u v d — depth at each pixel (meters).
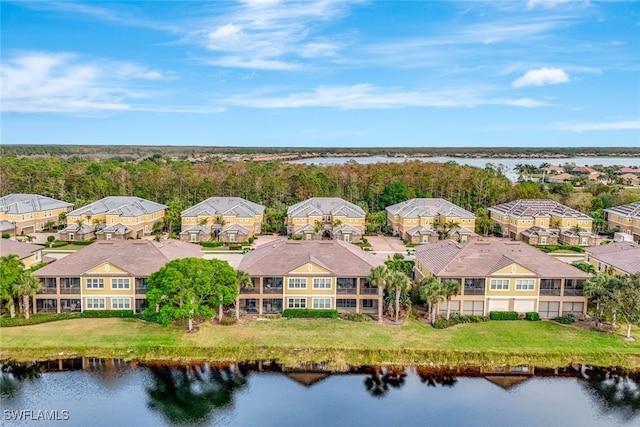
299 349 52.41
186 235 104.75
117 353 51.22
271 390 45.72
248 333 55.47
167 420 41.00
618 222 115.50
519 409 43.34
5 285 55.12
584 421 41.84
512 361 51.00
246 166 175.12
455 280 59.94
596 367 50.38
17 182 140.88
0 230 100.75
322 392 45.50
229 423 40.69
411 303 62.75
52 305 60.62
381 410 42.84
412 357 51.34
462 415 42.31
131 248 64.88
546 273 60.44
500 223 116.44
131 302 60.28
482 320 59.19
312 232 105.38
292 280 60.34
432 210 112.75
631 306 53.41
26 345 52.16
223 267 56.19
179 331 55.69
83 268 60.25
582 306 60.78
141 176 148.50
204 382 46.84
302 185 140.62
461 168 160.75
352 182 151.62
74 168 161.75
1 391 44.72
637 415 42.78
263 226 114.69
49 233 110.75
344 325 57.72
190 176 147.62
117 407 42.72
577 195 140.00
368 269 61.28
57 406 42.69
